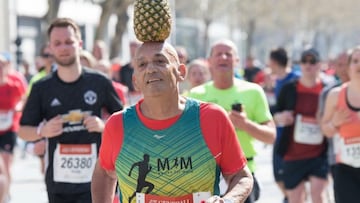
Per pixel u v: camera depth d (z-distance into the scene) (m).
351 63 8.29
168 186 4.63
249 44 60.59
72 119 7.50
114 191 5.03
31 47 39.97
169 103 4.61
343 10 71.12
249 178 4.73
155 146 4.63
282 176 10.49
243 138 7.80
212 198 4.50
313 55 10.30
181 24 45.56
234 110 7.52
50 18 24.91
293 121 10.35
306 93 10.36
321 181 10.28
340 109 8.38
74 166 7.51
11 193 14.66
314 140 10.25
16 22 36.72
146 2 4.56
